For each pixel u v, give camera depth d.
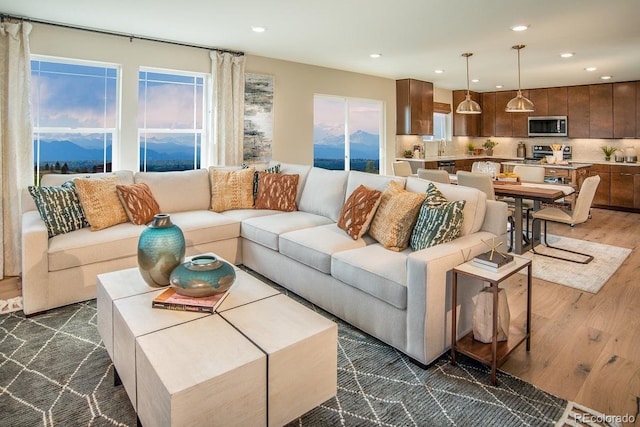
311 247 2.94
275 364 1.54
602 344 2.50
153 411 1.46
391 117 7.32
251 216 3.94
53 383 2.09
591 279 3.70
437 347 2.26
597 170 7.68
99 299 2.27
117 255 3.18
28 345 2.47
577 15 3.74
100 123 4.39
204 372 1.40
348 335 2.63
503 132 9.03
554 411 1.88
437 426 1.79
